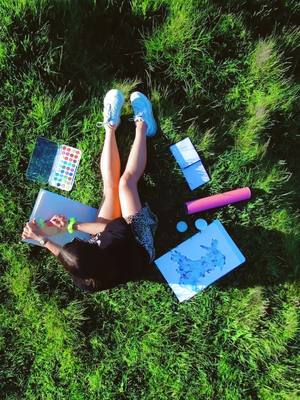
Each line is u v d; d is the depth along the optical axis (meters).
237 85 2.21
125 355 2.23
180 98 2.24
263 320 2.21
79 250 1.84
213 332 2.23
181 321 2.23
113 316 2.24
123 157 2.23
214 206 2.18
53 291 2.21
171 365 2.23
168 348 2.22
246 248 2.23
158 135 2.21
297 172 2.26
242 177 2.21
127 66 2.24
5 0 2.07
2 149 2.20
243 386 2.23
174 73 2.21
